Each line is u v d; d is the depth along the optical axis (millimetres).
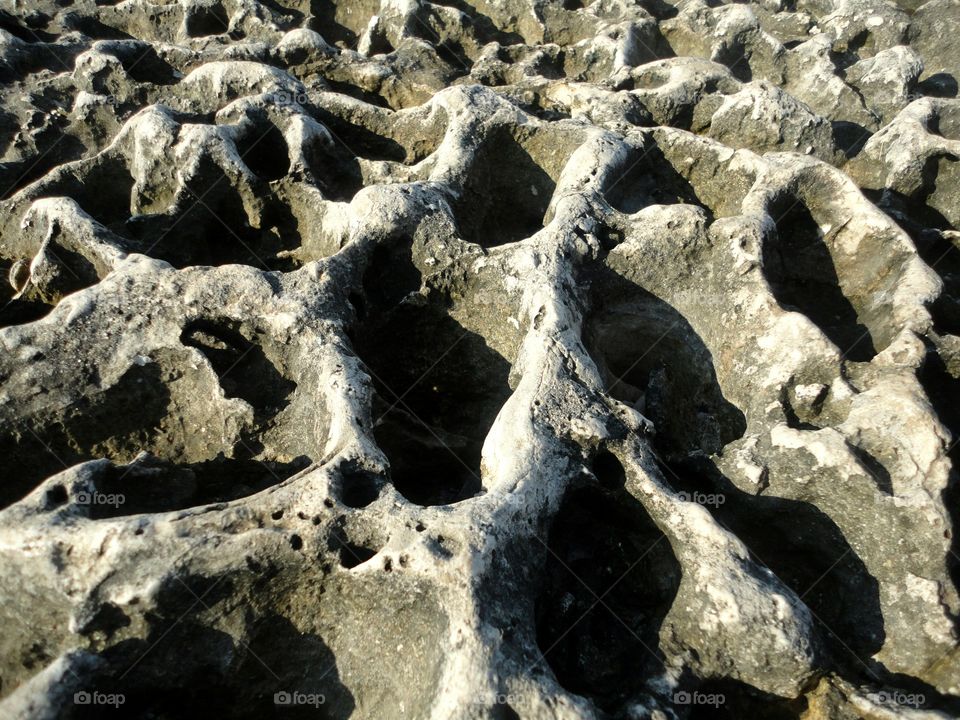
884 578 3664
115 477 3676
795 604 3332
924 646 3500
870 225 5195
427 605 3055
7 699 2850
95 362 4121
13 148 6531
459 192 5395
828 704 3326
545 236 4852
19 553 3154
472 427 4766
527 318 4477
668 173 6074
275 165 6027
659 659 3355
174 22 8539
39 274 4863
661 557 3602
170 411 4250
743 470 3984
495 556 3191
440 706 2836
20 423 4027
